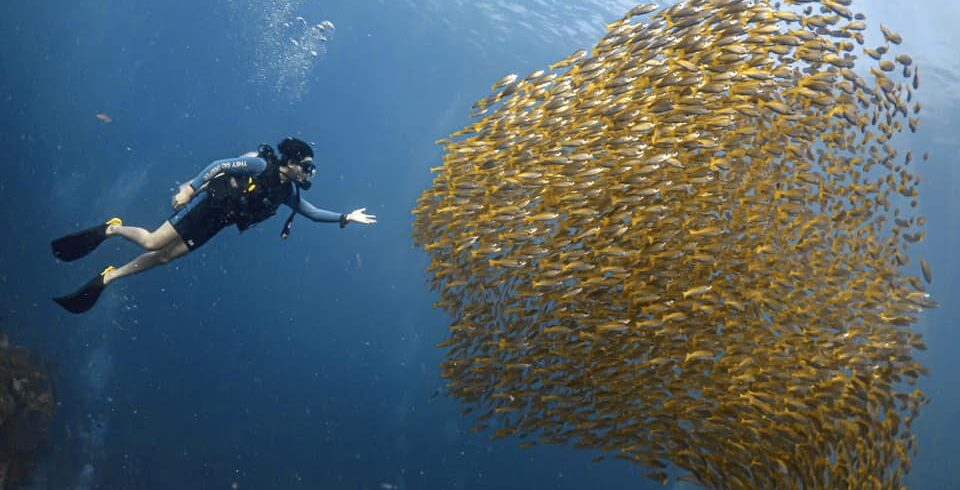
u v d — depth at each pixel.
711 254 4.86
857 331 5.02
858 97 5.15
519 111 5.51
